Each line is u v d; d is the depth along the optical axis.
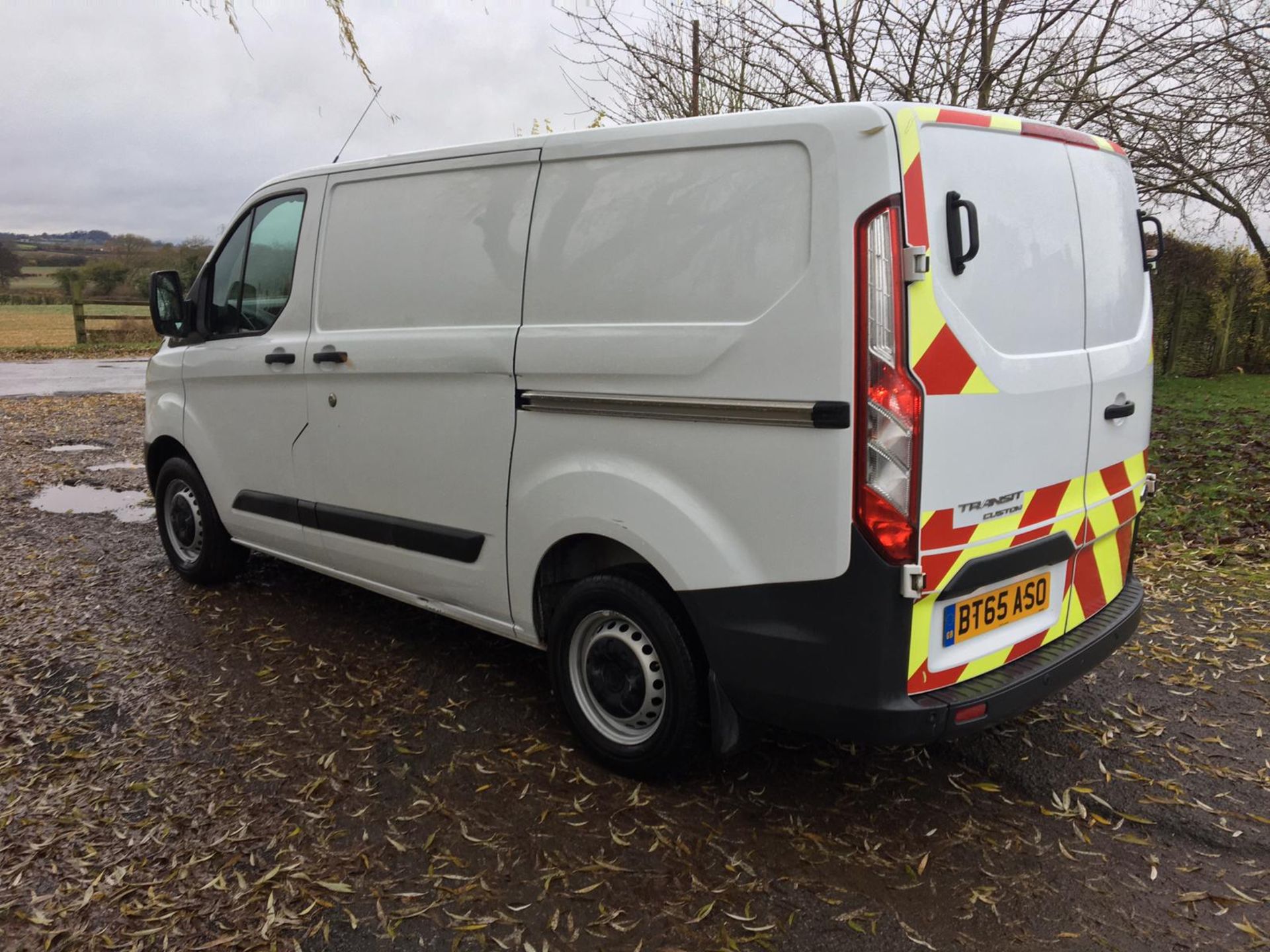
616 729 3.24
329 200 4.06
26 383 16.41
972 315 2.57
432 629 4.62
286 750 3.43
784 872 2.69
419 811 3.03
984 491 2.63
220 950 2.41
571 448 3.12
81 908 2.57
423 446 3.67
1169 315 14.22
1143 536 5.98
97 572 5.60
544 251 3.18
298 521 4.38
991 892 2.60
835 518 2.48
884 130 2.38
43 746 3.48
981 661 2.73
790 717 2.70
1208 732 3.50
